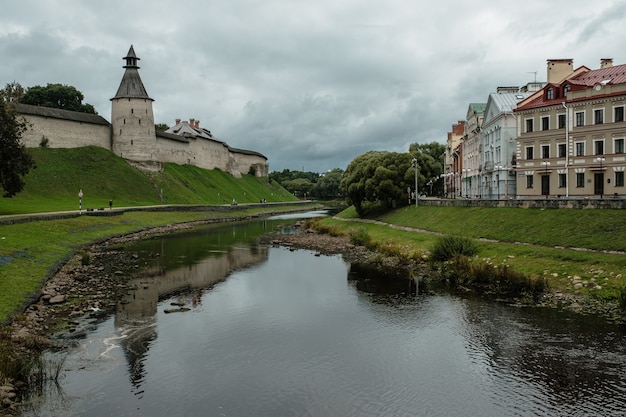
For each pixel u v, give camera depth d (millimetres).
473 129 94938
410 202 87812
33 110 117062
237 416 18422
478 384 20828
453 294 35594
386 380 21422
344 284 40281
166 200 124062
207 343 26141
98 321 29656
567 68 69625
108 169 122875
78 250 55219
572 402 19094
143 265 49719
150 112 139750
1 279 34188
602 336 25594
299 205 198125
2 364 20688
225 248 64062
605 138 58625
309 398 19844
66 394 19953
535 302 32406
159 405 19188
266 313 31875
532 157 66938
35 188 100750
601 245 38594
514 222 49906
